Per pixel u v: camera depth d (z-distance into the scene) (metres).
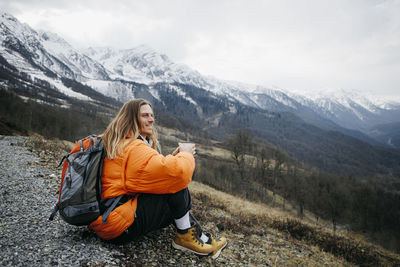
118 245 2.71
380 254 10.13
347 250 7.93
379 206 47.38
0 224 2.72
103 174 2.26
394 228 44.47
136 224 2.37
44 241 2.49
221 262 3.42
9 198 3.73
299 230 8.37
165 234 3.48
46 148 10.20
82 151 2.27
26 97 143.88
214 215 6.69
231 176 45.91
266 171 47.91
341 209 44.72
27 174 5.57
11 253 2.15
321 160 184.38
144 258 2.66
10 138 13.84
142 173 2.15
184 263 2.82
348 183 58.88
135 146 2.21
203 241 2.99
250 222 7.66
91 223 2.26
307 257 5.91
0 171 5.49
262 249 5.15
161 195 2.48
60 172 6.45
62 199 2.15
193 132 162.75
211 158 75.50
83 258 2.29
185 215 2.78
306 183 50.72
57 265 2.10
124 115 2.38
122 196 2.28
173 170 2.18
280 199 46.28
